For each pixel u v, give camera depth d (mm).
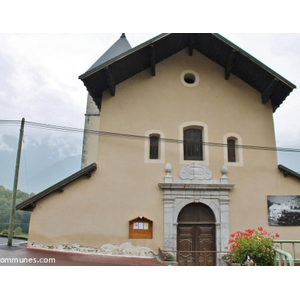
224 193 11133
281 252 6113
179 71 12570
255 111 12391
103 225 10414
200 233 10938
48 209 10406
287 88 11469
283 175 11695
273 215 11227
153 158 11555
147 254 10305
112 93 11703
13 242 15023
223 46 11719
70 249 10117
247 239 7512
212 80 12625
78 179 10734
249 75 12266
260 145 11984
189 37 12250
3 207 33094
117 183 10859
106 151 11164
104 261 9070
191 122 11945
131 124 11594
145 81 12234
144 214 10672
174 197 10859
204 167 11398
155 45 11336
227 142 12055
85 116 17375
